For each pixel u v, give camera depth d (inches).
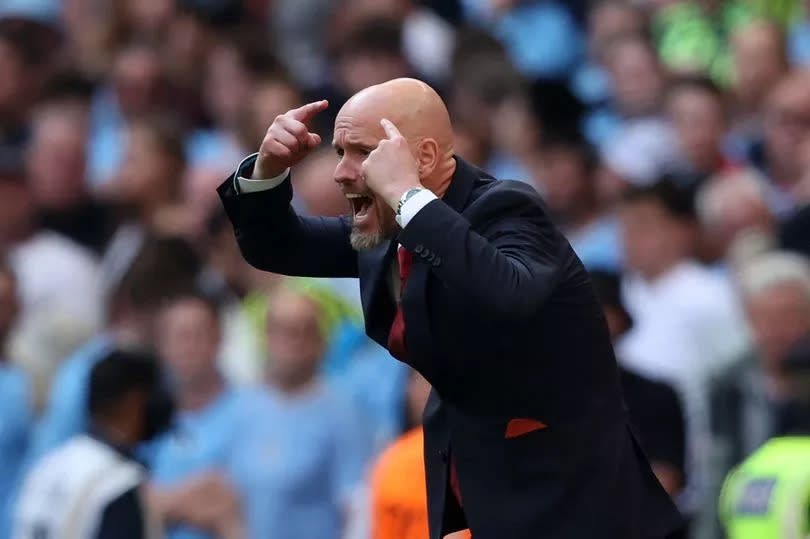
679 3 1691.7
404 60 1539.1
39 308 1332.4
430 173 632.4
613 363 660.1
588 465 650.2
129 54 1676.9
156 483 1105.4
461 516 677.9
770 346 1055.0
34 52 1669.5
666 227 1174.3
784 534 810.8
